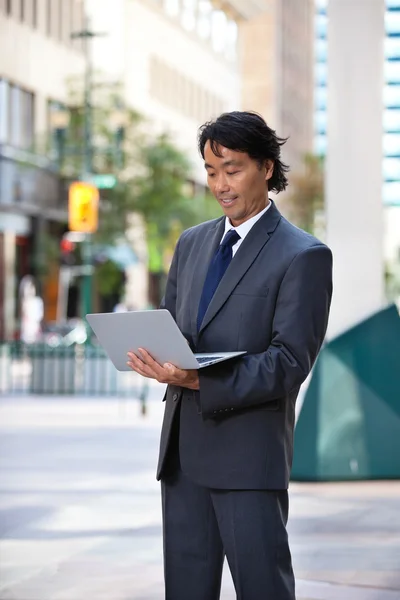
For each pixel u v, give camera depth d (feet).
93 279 146.61
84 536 26.43
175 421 13.62
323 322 13.16
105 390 71.82
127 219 141.38
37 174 149.28
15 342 74.28
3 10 142.31
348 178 37.29
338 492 32.53
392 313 34.65
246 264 13.23
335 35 37.09
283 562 13.25
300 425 34.55
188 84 226.17
